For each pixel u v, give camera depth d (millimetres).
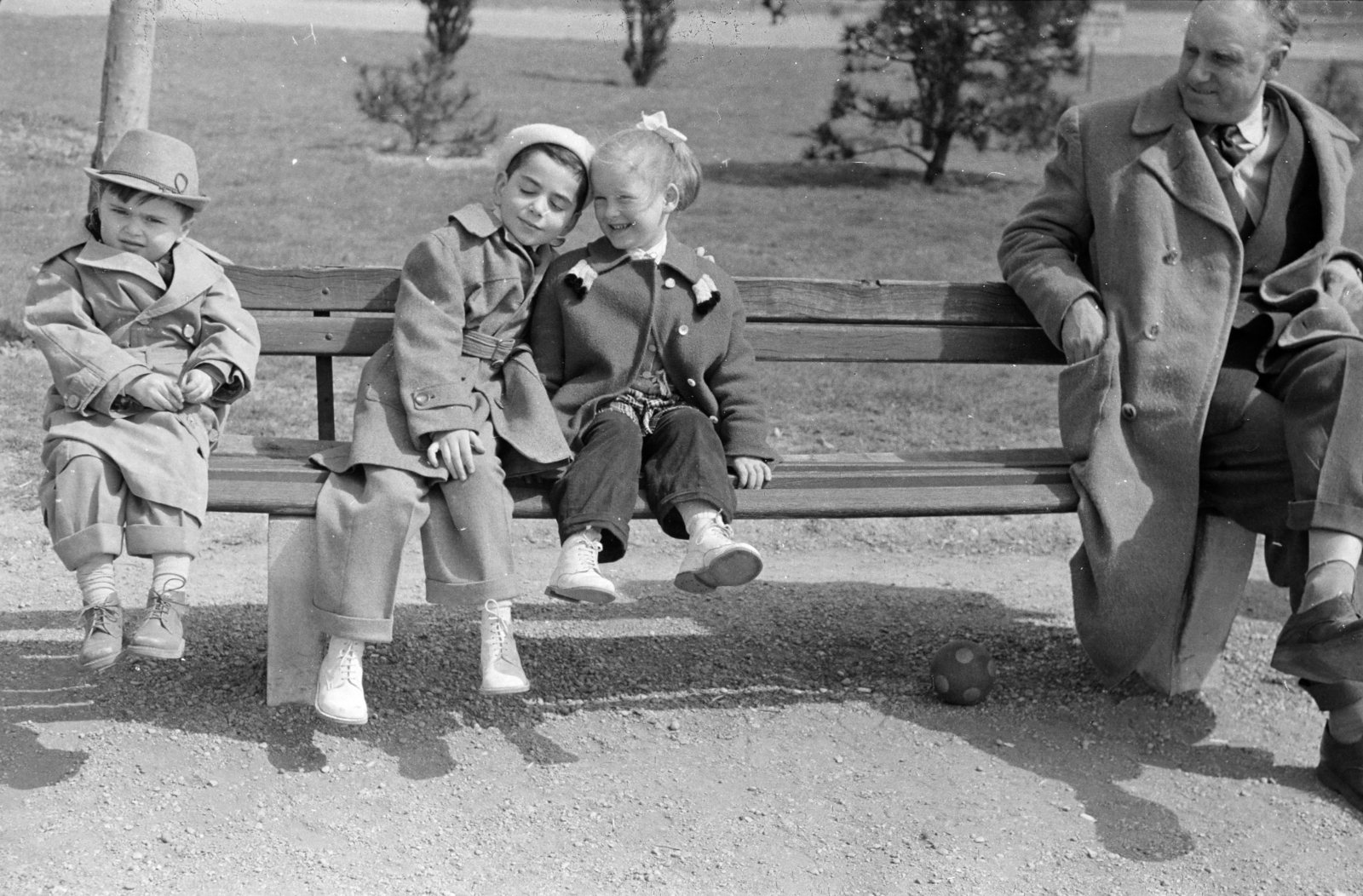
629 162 3693
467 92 14781
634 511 3648
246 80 16328
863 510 3686
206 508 3402
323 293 4031
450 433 3471
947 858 3221
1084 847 3305
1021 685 4125
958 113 14391
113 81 6691
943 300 4348
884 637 4449
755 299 4262
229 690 3752
